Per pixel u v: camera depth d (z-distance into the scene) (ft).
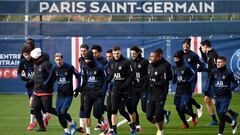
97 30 216.95
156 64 115.03
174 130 134.41
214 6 218.59
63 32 217.36
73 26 217.15
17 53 208.33
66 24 216.74
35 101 127.13
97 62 118.52
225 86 119.85
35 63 124.67
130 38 206.80
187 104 135.74
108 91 126.72
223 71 119.55
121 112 125.90
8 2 218.18
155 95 115.24
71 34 217.56
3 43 208.23
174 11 218.79
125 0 218.79
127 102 121.70
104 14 219.41
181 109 135.74
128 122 132.57
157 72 114.42
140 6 218.79
